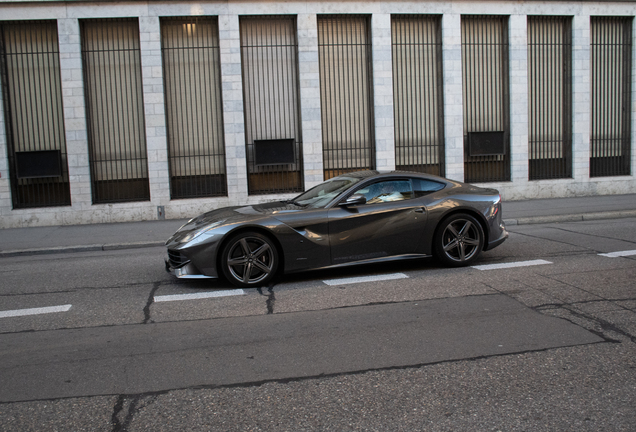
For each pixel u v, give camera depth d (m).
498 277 6.14
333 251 6.16
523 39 14.01
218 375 3.64
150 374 3.69
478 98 14.29
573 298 5.21
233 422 2.99
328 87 13.66
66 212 12.59
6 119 12.52
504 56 14.23
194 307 5.33
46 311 5.39
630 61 14.80
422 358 3.84
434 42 13.98
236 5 12.74
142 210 12.80
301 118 13.17
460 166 13.96
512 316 4.72
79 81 12.43
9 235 11.12
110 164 13.03
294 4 12.94
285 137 13.55
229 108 12.88
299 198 7.03
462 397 3.22
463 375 3.53
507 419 2.93
